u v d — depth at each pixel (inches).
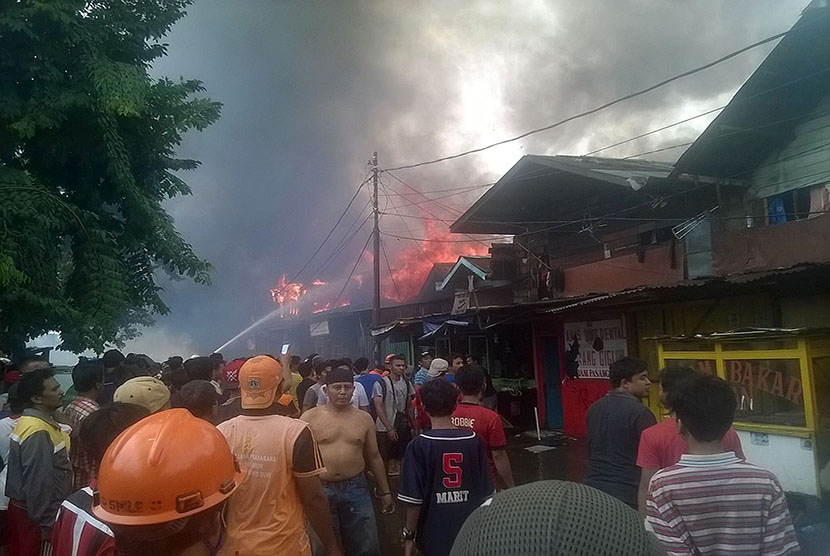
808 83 367.2
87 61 333.4
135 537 63.5
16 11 310.0
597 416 157.6
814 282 304.5
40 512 135.6
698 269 439.5
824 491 227.5
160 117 381.7
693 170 422.0
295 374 342.0
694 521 90.0
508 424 534.0
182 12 408.2
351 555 170.2
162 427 68.7
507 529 35.0
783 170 398.9
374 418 327.6
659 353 303.3
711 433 92.7
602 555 33.3
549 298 591.2
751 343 257.4
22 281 275.0
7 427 167.9
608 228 541.0
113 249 357.4
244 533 112.7
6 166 327.6
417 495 137.4
